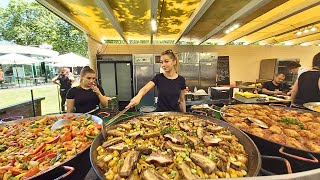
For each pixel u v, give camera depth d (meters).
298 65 3.32
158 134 1.24
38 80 14.80
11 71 13.28
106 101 2.32
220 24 4.34
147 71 6.02
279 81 3.91
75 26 4.01
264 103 2.73
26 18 12.22
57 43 12.60
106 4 2.84
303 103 2.25
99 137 1.17
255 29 4.53
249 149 1.04
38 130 1.46
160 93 2.00
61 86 5.33
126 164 0.86
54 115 1.85
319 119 1.60
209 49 7.01
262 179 0.39
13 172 0.92
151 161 0.90
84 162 1.02
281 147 1.05
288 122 1.52
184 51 6.93
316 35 5.96
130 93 6.26
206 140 1.13
